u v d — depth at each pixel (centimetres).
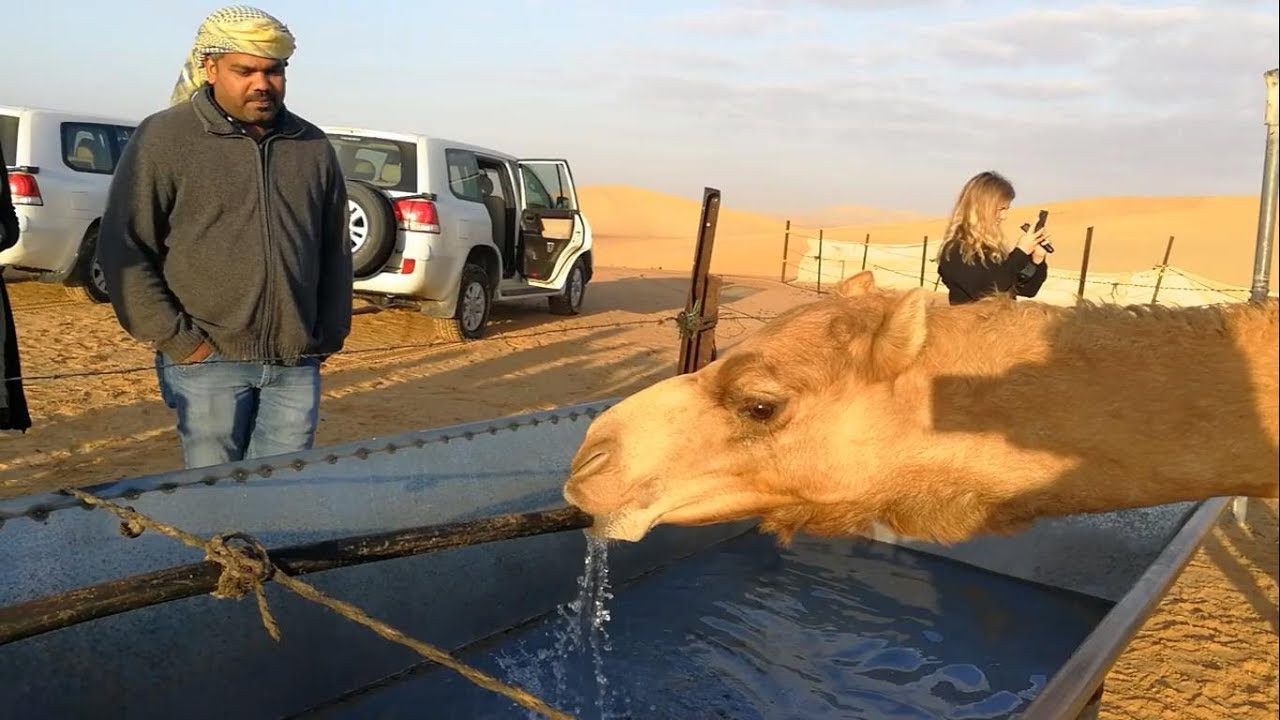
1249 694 495
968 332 294
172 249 422
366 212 1112
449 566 462
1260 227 641
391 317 1437
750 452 310
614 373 1223
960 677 460
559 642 480
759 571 584
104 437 776
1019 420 282
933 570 601
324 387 996
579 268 1689
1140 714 469
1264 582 659
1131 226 5241
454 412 937
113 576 341
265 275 429
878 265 2914
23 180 1170
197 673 368
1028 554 591
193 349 421
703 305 645
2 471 678
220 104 422
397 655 440
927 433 295
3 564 315
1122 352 271
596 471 319
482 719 402
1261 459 258
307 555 258
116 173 411
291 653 399
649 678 445
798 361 303
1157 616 595
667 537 589
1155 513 559
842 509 317
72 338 1095
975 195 678
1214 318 267
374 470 435
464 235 1250
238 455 452
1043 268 697
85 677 336
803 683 448
